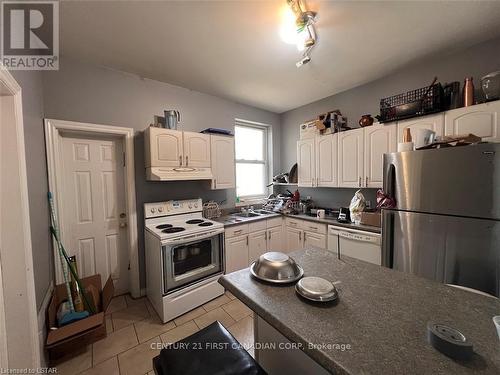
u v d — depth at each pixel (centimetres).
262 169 405
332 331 70
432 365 57
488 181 144
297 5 147
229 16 159
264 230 312
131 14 155
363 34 183
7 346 119
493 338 66
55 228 195
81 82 217
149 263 241
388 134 234
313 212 325
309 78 264
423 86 233
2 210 121
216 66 231
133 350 173
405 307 83
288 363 106
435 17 165
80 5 145
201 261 242
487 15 163
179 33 178
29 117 157
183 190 290
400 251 187
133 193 249
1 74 104
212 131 287
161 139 236
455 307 83
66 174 223
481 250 148
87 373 152
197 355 99
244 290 96
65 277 192
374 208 266
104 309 196
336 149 284
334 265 123
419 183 173
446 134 193
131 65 228
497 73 171
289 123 391
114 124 237
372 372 55
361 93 287
